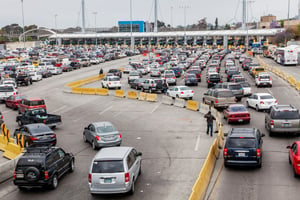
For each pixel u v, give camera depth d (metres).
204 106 35.75
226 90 35.59
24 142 24.98
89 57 102.62
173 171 19.31
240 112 29.25
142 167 20.14
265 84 50.16
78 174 19.42
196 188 14.60
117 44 171.12
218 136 23.58
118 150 17.02
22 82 61.16
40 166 16.69
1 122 32.56
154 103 42.88
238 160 18.38
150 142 25.59
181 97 42.28
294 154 17.39
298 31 123.38
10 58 112.75
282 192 15.68
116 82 54.09
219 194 15.78
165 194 16.27
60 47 172.50
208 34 153.62
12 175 19.95
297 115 24.31
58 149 18.58
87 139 25.58
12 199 16.48
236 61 96.38
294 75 60.44
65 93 53.09
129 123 32.28
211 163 19.14
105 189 15.54
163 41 162.38
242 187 16.48
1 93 45.72
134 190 16.84
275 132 24.77
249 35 144.38
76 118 35.44
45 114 31.42
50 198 16.34
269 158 20.62
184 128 29.58
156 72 67.50
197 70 61.19
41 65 83.69
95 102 44.78
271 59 97.44
